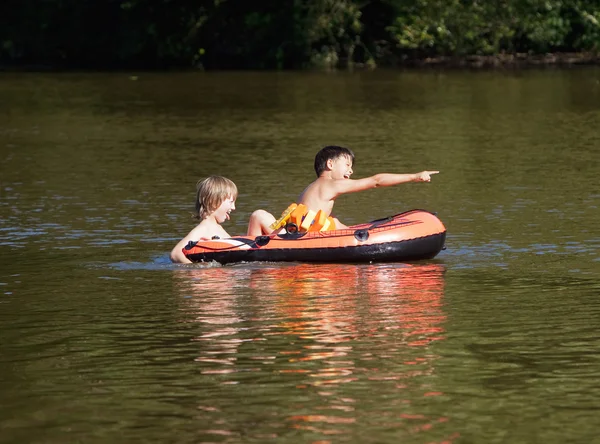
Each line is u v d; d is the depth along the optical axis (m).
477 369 7.97
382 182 12.23
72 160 21.16
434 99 34.09
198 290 10.48
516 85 39.16
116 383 7.77
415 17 51.81
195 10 52.41
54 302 10.11
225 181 12.12
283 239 11.66
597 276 10.93
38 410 7.28
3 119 29.52
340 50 52.91
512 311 9.58
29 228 13.98
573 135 24.36
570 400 7.34
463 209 15.13
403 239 11.59
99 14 53.34
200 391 7.58
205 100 34.97
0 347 8.70
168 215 14.89
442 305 9.81
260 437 6.77
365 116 29.17
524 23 51.84
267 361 8.20
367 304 9.85
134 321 9.39
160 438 6.78
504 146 22.61
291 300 10.03
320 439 6.73
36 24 53.88
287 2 51.88
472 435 6.77
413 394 7.46
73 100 35.34
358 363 8.13
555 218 14.30
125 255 12.21
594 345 8.55
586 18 52.72
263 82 42.50
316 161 12.48
